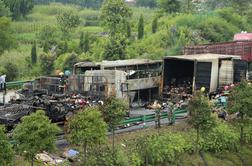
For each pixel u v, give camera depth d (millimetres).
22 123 28172
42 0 164500
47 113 36188
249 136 42219
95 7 168875
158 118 39219
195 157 37156
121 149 33188
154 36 82812
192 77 49438
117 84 42906
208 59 48000
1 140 25984
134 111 44469
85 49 83625
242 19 102312
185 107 43938
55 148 29203
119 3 88500
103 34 97438
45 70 69812
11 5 124938
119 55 70875
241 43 63375
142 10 151125
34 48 75375
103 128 30562
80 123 30000
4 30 69500
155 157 34000
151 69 49125
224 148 39469
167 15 99500
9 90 51562
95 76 42594
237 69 50531
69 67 66375
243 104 40438
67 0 173625
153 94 48750
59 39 92688
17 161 29656
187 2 108000
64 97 40281
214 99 46531
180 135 37594
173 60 48750
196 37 81750
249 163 39781
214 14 100125
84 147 30812
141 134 37125
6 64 69000
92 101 40344
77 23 103500
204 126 37219
